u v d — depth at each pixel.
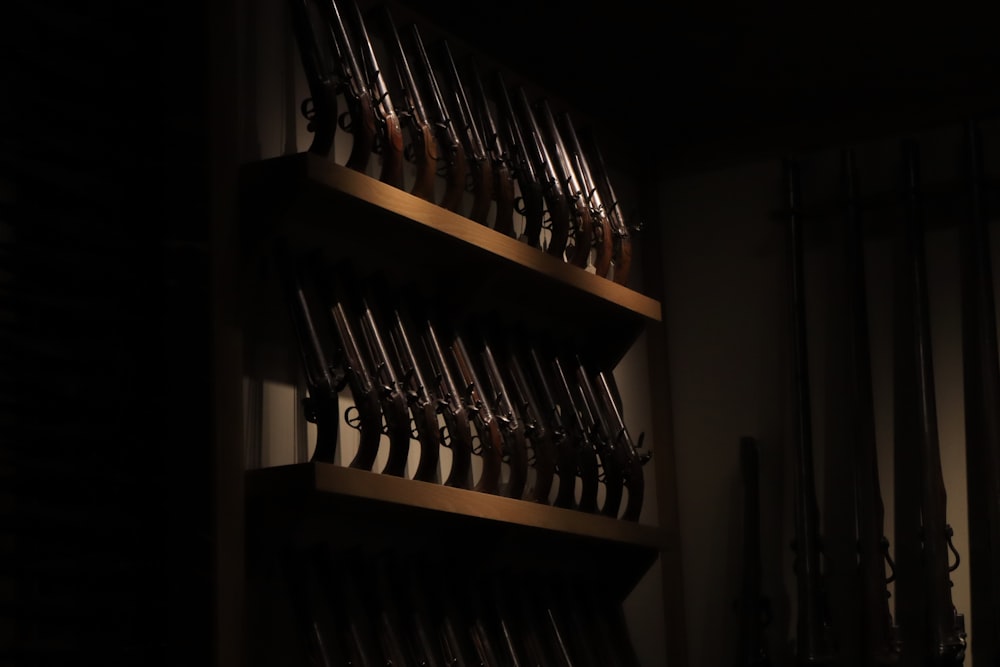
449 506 2.86
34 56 2.53
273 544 2.70
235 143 2.72
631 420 4.11
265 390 2.79
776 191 4.21
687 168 4.35
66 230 2.55
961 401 3.84
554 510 3.20
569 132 3.71
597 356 3.75
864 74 3.97
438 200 3.38
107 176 2.66
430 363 3.05
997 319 3.84
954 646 3.53
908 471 3.87
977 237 3.81
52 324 2.53
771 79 4.00
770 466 4.07
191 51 2.71
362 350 2.84
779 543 4.02
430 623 3.00
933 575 3.61
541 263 3.31
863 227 4.05
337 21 2.91
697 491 4.16
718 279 4.25
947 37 3.79
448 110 3.24
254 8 2.95
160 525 2.56
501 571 3.26
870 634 3.64
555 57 3.87
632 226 4.28
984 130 3.96
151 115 2.72
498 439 3.10
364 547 2.97
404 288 3.12
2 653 2.29
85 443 2.51
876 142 4.09
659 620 4.05
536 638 3.24
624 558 3.65
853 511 3.89
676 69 3.94
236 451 2.59
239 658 2.51
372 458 2.72
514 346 3.41
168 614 2.51
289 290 2.74
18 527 2.37
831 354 4.03
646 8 3.65
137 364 2.63
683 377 4.25
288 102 2.99
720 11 3.68
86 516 2.49
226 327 2.62
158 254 2.66
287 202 2.66
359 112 2.85
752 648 3.88
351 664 2.67
